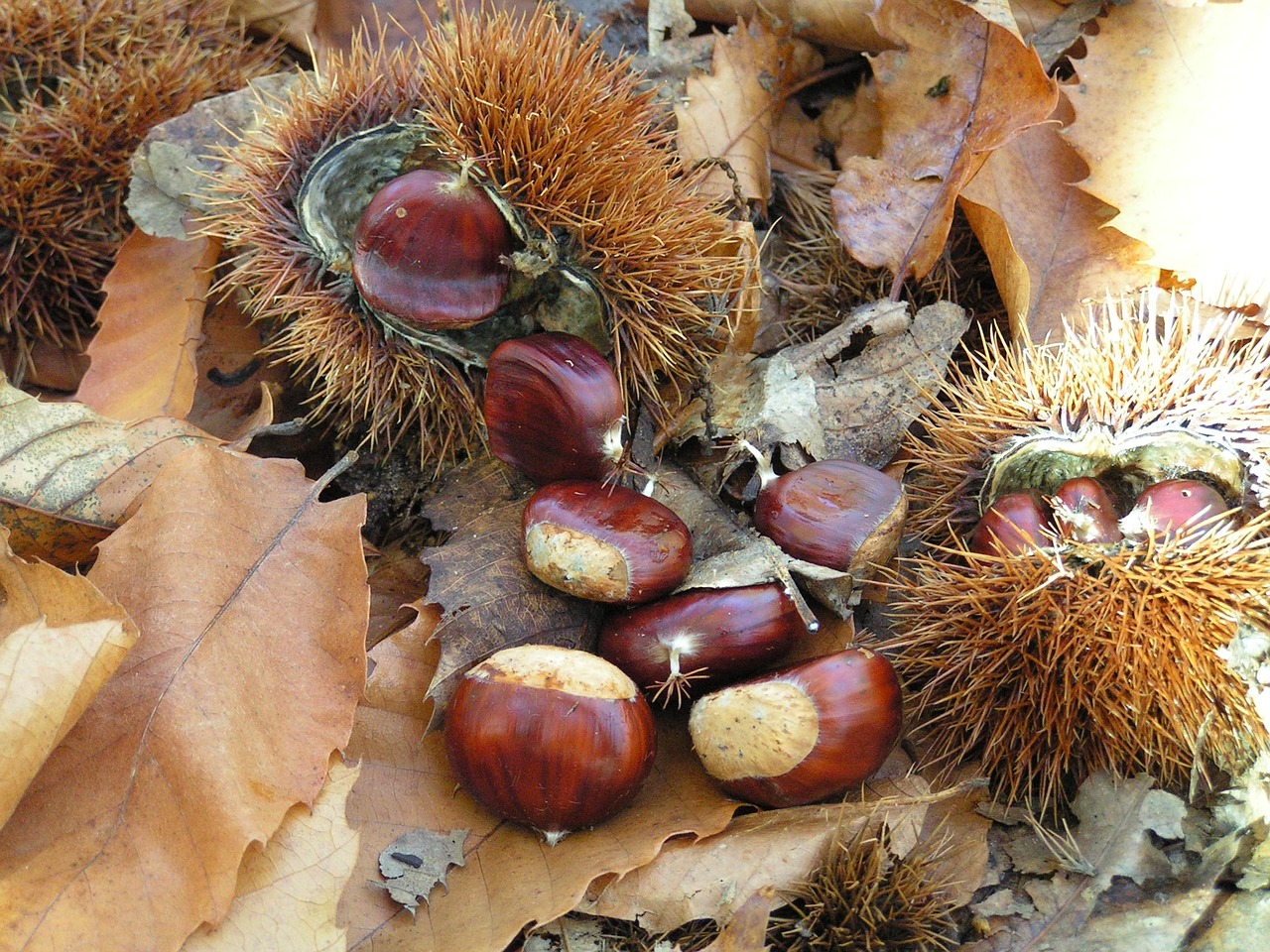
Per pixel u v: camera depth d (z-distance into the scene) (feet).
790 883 0.83
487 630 0.89
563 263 0.95
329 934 0.79
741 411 0.98
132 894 0.77
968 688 0.87
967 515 0.94
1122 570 0.84
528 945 0.84
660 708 0.91
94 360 1.02
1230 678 0.83
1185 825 0.85
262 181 0.96
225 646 0.83
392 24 1.13
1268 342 0.90
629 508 0.89
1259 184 0.98
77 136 1.04
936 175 1.02
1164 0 1.00
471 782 0.84
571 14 1.13
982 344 1.03
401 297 0.92
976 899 0.85
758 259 1.00
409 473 1.02
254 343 1.05
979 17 0.99
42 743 0.77
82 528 0.90
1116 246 1.01
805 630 0.89
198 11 1.12
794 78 1.15
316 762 0.82
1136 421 0.91
